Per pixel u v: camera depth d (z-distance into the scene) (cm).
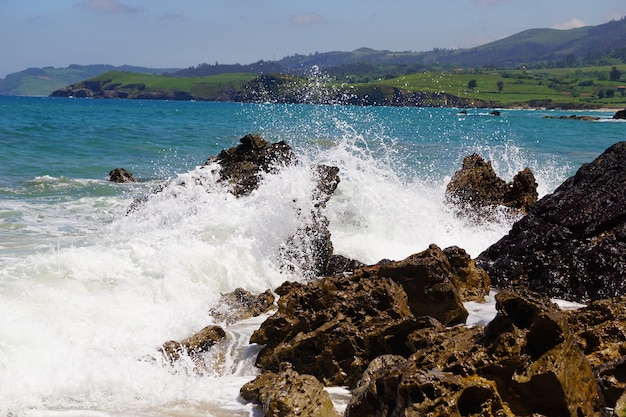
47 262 1036
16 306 879
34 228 1428
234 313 998
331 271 1267
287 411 625
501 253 1187
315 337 776
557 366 590
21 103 12100
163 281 1048
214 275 1135
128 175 2241
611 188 1175
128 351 825
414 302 890
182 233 1246
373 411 600
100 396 710
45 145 3114
